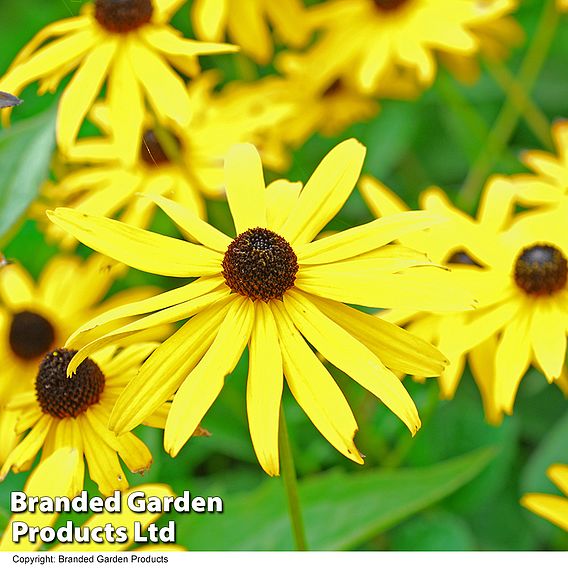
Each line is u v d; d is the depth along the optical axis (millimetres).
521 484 706
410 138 813
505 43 787
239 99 736
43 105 800
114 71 648
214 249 567
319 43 766
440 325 625
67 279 719
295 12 772
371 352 551
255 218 572
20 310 707
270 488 645
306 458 702
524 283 623
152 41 648
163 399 549
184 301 556
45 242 765
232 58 822
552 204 664
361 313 561
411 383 719
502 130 763
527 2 846
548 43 797
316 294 561
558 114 834
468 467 638
